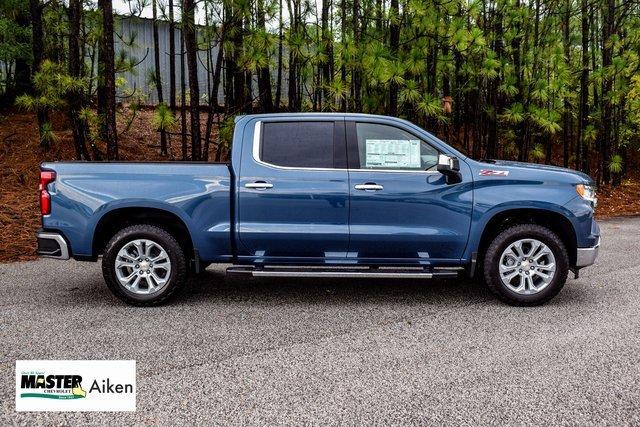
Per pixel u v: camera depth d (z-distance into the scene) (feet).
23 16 44.29
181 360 12.64
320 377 11.72
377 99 32.76
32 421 9.89
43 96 32.30
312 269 17.21
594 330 14.78
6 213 30.04
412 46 31.91
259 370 12.09
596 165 55.36
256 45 27.73
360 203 16.93
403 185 16.96
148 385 11.32
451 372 11.98
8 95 49.47
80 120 36.45
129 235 16.72
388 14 29.96
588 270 21.99
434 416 10.03
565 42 43.21
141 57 53.93
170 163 17.16
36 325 15.05
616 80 42.93
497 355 12.98
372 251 17.15
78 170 16.94
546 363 12.48
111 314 16.15
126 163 17.07
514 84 37.47
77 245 16.88
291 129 17.40
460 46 30.66
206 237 17.02
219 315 16.17
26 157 40.16
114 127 29.40
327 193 16.90
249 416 10.03
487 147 43.16
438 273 16.75
